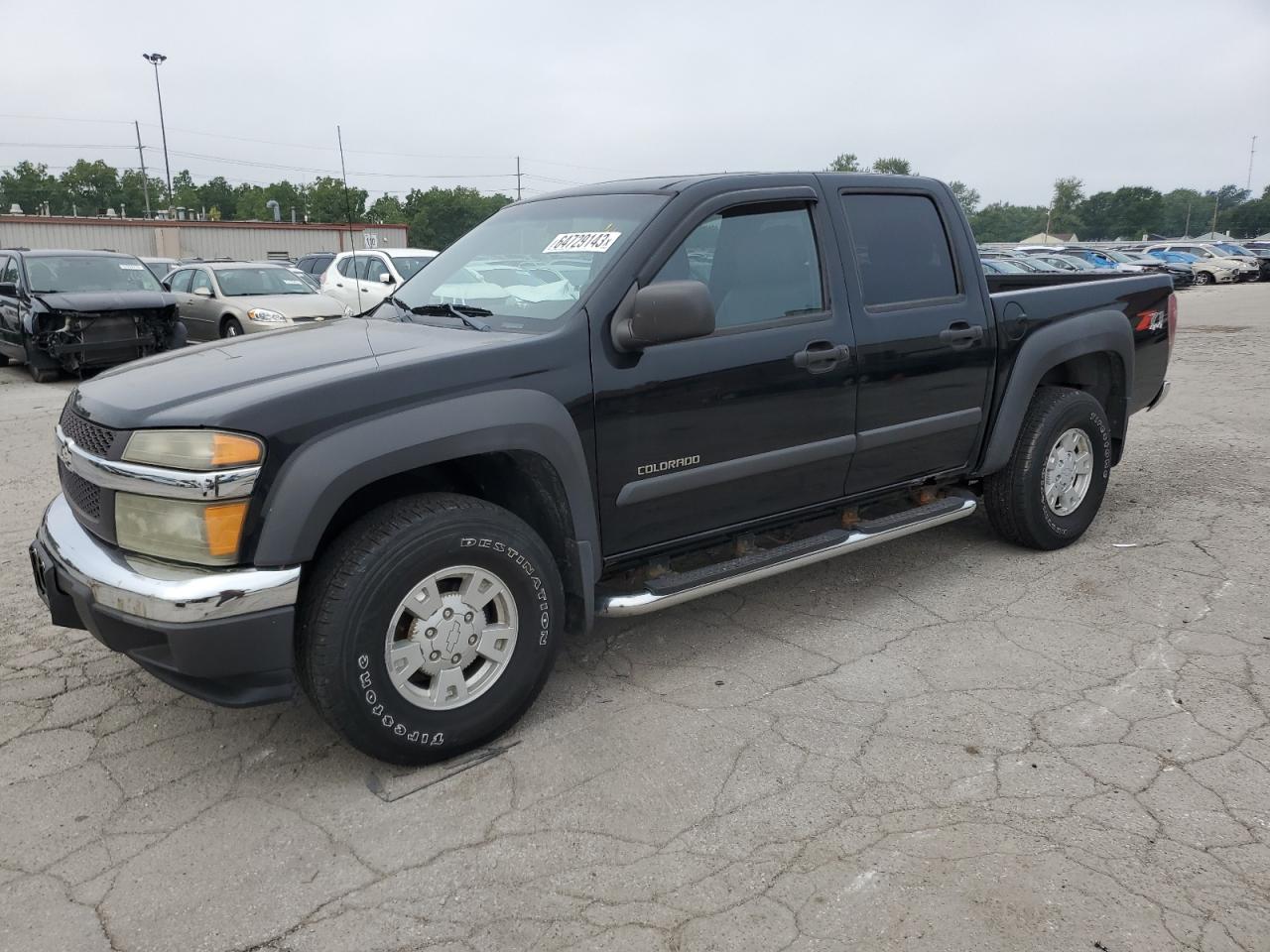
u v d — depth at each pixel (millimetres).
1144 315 5219
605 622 4234
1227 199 175375
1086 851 2584
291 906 2477
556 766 3090
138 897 2520
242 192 114688
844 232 3957
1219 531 5215
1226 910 2348
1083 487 4953
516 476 3303
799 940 2297
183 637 2660
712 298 3555
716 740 3221
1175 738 3143
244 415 2680
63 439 3178
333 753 3207
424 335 3410
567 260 3541
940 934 2297
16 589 4703
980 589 4477
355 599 2797
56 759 3205
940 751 3111
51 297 11633
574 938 2332
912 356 4078
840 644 3945
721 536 3781
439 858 2654
